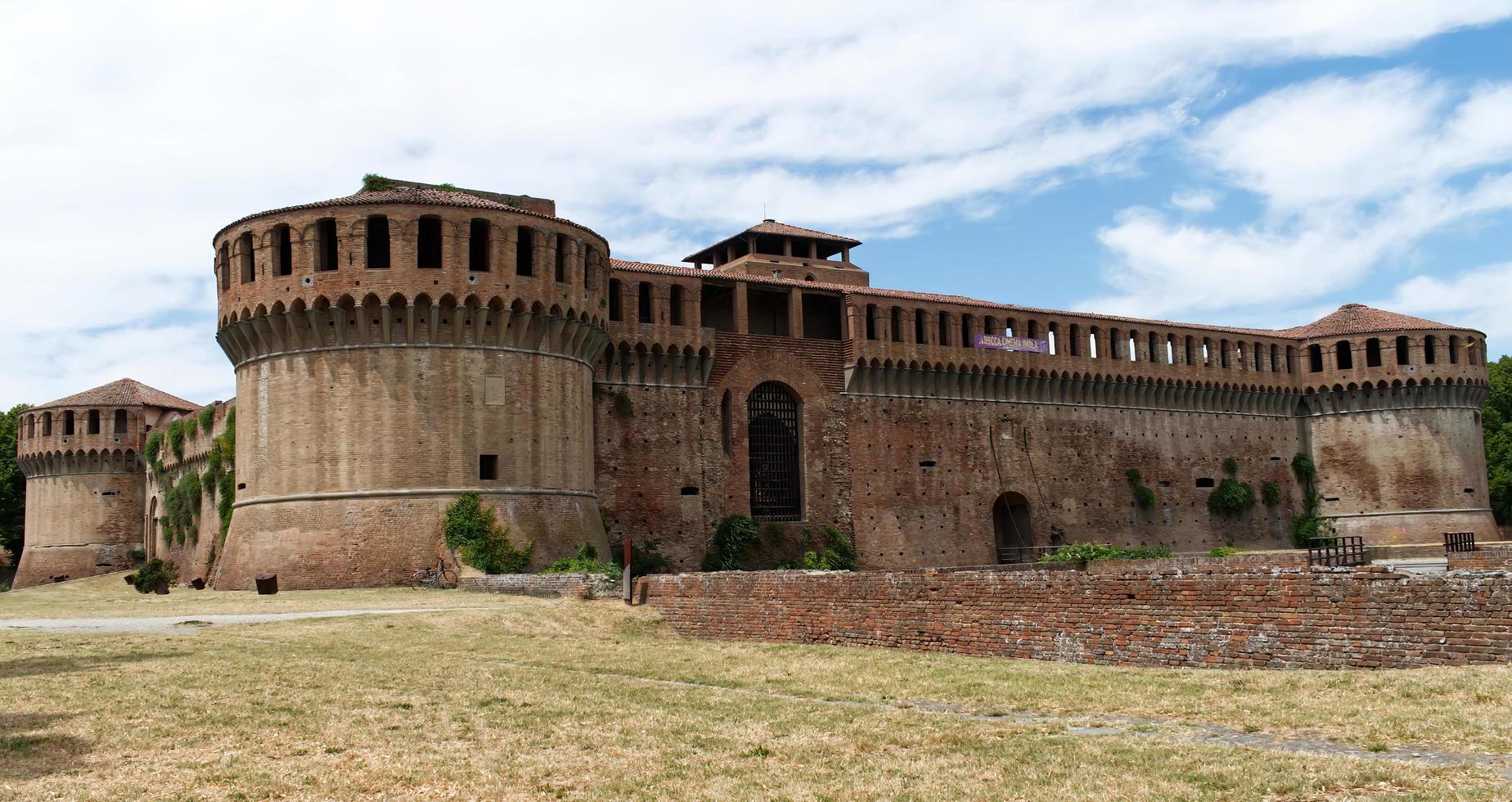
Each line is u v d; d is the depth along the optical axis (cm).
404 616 3934
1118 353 8875
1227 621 2416
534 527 5812
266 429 5856
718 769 1694
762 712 2138
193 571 8294
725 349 7306
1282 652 2314
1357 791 1432
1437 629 2119
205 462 8188
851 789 1565
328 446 5697
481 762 1750
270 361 5884
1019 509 8512
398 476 5647
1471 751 1579
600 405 6850
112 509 9600
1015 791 1516
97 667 2678
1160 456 8994
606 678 2634
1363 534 9362
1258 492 9388
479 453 5753
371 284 5700
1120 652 2584
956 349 8156
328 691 2372
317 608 4503
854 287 7850
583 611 4069
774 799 1530
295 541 5653
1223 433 9312
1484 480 9550
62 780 1633
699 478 7100
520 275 5906
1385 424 9406
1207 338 9294
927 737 1859
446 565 5531
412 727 2009
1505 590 2045
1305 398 9712
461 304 5766
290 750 1825
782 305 7888
